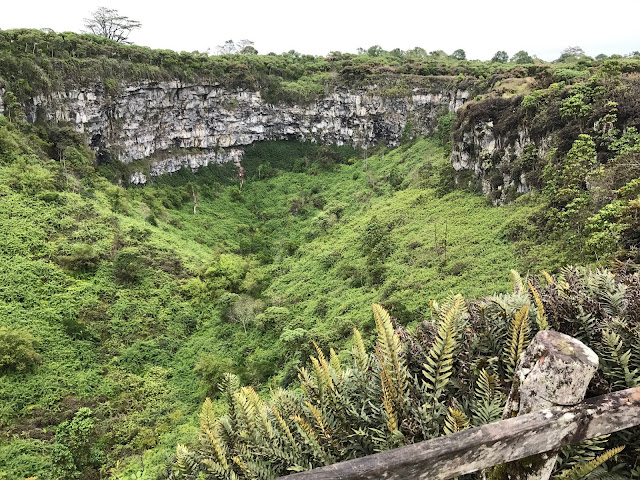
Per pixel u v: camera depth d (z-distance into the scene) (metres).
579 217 24.23
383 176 59.44
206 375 26.34
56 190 40.62
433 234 35.34
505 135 37.25
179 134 68.75
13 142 41.62
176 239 44.91
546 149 32.31
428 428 3.72
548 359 2.54
